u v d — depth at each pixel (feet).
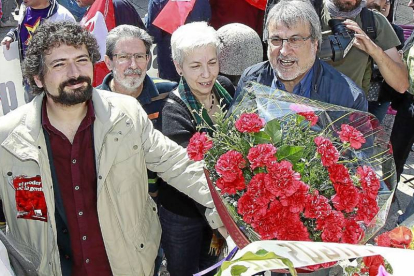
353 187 5.29
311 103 6.53
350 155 5.98
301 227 5.09
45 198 6.35
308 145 5.65
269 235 5.10
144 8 26.43
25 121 6.35
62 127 6.48
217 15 14.82
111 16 12.79
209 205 6.67
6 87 12.51
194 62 7.61
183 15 13.00
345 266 4.93
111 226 6.72
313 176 5.46
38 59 6.09
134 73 8.73
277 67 7.39
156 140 7.00
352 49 9.42
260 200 5.16
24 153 6.27
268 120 6.03
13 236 6.82
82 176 6.57
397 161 11.38
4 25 24.88
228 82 8.80
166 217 8.46
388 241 4.96
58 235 6.82
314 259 4.09
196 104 7.86
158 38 13.56
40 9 14.14
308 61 7.25
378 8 12.23
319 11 9.57
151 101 9.08
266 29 7.60
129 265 6.98
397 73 9.09
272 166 5.22
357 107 7.54
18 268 5.47
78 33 6.15
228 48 8.75
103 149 6.44
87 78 6.18
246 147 5.66
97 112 6.47
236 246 5.93
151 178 8.55
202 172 6.84
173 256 8.71
